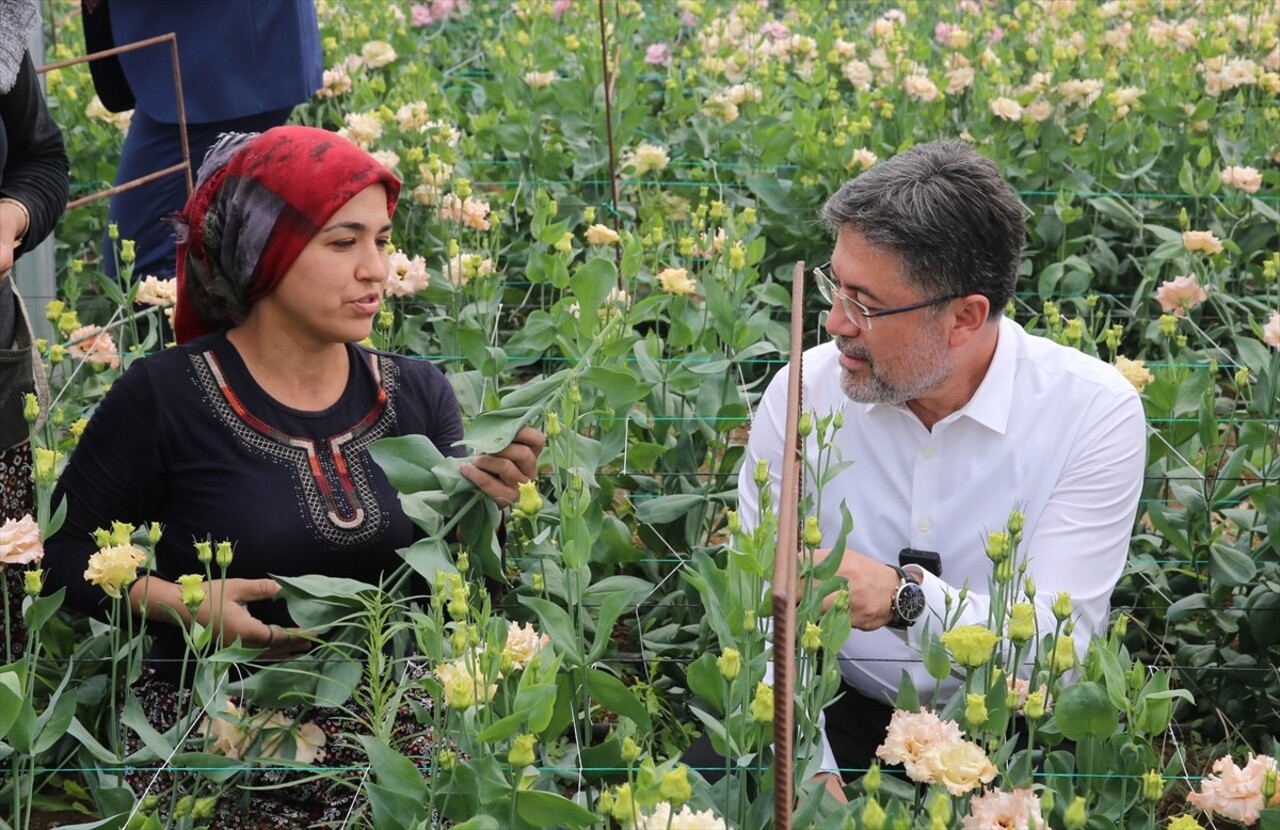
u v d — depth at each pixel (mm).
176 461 3145
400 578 3225
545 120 7066
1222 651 4020
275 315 3123
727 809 2494
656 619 4199
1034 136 6500
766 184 6047
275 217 2975
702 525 4273
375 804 2449
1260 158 6578
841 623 2521
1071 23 8984
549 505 3873
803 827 2373
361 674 2971
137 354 4500
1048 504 3234
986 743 2525
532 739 2254
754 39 8430
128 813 2742
